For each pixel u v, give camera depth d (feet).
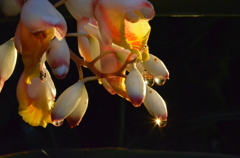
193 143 5.09
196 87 5.00
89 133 4.85
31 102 3.15
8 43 3.12
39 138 4.66
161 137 4.91
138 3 2.98
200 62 5.08
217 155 3.76
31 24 2.93
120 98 4.76
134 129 4.91
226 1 3.28
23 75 3.15
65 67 2.99
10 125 4.77
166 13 3.33
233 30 5.08
